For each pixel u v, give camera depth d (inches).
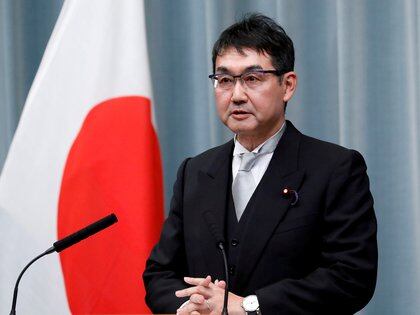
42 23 369.4
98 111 292.7
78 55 296.4
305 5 343.6
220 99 239.5
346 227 226.7
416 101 319.3
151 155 292.7
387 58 330.0
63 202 286.8
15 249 283.9
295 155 241.6
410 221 323.9
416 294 321.1
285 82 243.3
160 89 359.3
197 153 356.2
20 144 289.7
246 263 231.0
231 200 243.3
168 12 360.5
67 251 284.5
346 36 330.0
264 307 217.3
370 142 330.3
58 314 281.6
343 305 221.6
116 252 285.0
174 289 236.1
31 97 293.9
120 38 299.1
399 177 326.6
